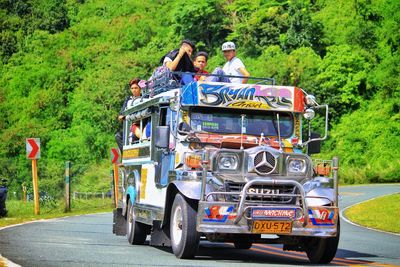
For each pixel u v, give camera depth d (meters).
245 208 12.70
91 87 109.81
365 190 56.19
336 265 13.31
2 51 133.75
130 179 17.48
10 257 12.20
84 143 100.25
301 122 14.93
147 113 15.98
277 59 95.44
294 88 14.80
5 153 104.00
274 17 103.81
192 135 14.28
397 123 89.44
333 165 13.31
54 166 94.69
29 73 122.88
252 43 104.06
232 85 14.52
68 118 110.50
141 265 11.76
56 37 132.00
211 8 110.81
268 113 14.80
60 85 117.44
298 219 12.91
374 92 95.25
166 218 14.03
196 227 12.84
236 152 13.19
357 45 100.25
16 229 19.59
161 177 14.74
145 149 16.33
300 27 101.94
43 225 21.67
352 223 28.64
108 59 120.25
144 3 136.75
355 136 89.25
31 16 144.50
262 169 13.23
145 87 18.09
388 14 100.00
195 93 14.32
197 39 113.06
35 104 113.94
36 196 29.27
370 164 87.00
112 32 129.25
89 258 12.55
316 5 113.19
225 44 16.98
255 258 14.38
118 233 18.42
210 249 16.53
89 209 32.75
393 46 98.44
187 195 12.86
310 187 13.34
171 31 116.75
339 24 105.81
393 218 30.53
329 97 93.44
